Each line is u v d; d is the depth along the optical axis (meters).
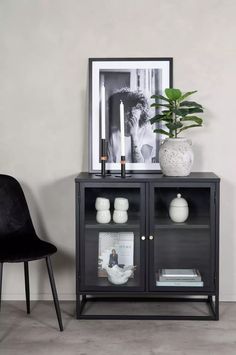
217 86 2.99
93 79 3.00
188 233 2.82
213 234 2.78
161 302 3.07
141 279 2.81
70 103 3.03
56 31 3.00
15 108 3.04
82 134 3.05
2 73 3.02
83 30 2.99
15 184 2.90
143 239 2.79
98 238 2.82
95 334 2.64
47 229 3.10
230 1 2.96
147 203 2.78
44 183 3.08
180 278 2.81
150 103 3.00
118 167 3.01
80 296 3.09
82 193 2.77
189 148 2.81
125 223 2.81
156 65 2.98
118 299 3.09
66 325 2.76
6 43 3.01
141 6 2.98
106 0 2.98
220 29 2.97
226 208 3.05
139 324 2.77
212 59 2.99
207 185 2.75
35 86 3.03
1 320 2.82
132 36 2.99
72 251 3.10
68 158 3.06
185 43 2.98
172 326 2.74
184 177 2.77
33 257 2.59
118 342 2.55
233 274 3.09
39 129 3.05
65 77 3.02
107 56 3.00
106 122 3.01
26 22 3.00
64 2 2.99
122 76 2.99
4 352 2.44
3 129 3.05
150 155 3.01
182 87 3.00
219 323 2.78
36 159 3.06
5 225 2.83
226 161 3.03
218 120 3.01
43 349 2.48
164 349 2.47
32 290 3.11
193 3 2.97
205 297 3.09
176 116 2.96
